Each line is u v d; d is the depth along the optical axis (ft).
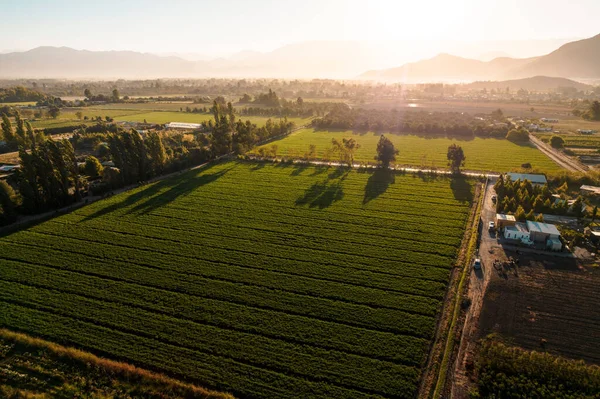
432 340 135.74
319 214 243.60
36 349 131.95
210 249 199.52
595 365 120.98
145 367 124.88
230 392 115.34
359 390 115.65
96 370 122.62
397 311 150.20
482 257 189.78
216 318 146.72
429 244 203.21
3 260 188.85
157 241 208.44
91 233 218.18
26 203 241.35
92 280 172.24
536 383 111.75
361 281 169.99
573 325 141.69
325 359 127.03
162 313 150.41
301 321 145.07
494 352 122.21
